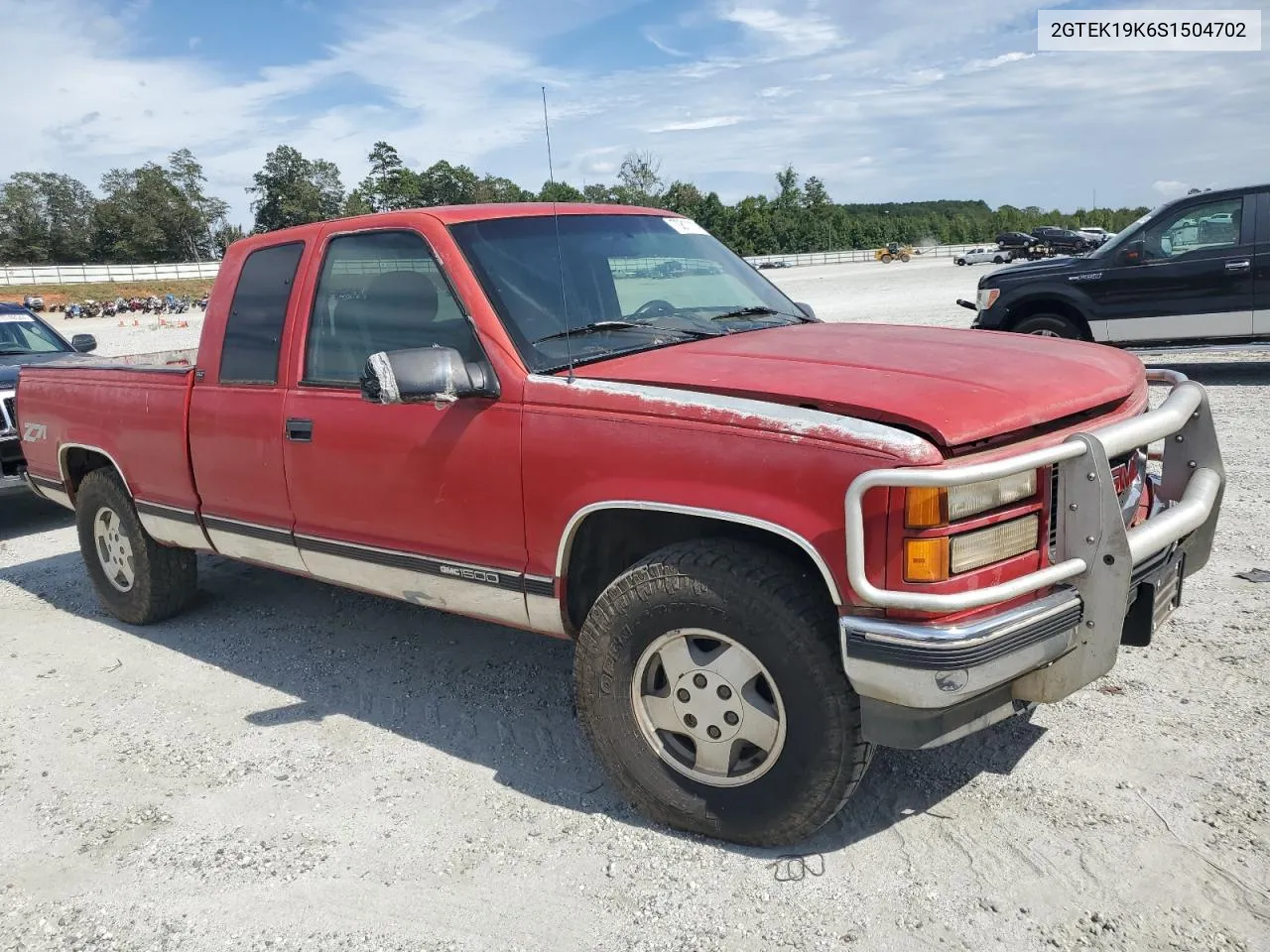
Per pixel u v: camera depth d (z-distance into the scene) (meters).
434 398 3.16
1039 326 10.86
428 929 2.75
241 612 5.42
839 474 2.56
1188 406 3.11
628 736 3.09
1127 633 2.97
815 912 2.70
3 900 3.00
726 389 2.93
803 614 2.70
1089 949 2.49
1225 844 2.85
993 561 2.62
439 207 3.79
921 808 3.14
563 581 3.22
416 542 3.61
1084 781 3.21
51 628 5.41
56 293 65.75
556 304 3.54
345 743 3.85
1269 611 4.44
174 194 127.94
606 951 2.61
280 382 4.04
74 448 5.35
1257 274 9.73
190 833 3.29
